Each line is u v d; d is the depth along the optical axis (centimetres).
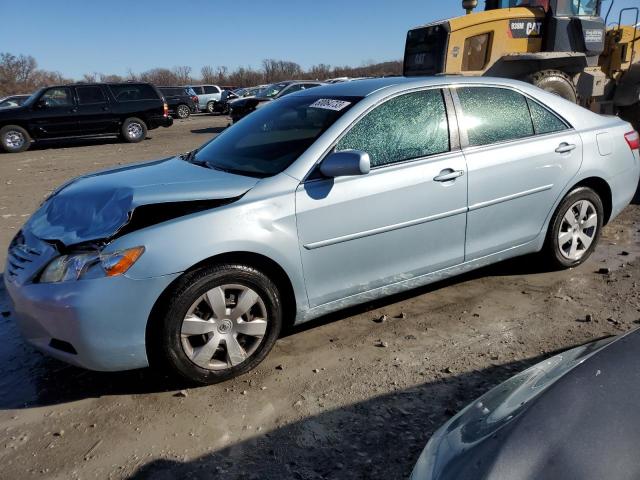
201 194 308
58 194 357
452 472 165
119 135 1717
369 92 372
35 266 299
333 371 328
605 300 412
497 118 411
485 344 354
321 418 285
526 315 392
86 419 291
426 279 387
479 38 904
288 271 324
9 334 391
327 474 246
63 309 282
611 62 980
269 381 320
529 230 429
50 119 1588
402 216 358
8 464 259
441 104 387
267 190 320
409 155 367
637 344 196
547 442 159
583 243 467
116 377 329
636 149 489
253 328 321
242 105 1844
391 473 246
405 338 365
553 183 429
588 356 199
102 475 251
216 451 263
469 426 186
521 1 968
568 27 912
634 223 612
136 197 302
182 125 2462
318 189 331
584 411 167
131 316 286
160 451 265
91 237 291
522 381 207
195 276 298
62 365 347
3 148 1547
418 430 274
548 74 872
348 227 339
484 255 409
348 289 352
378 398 300
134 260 284
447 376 319
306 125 366
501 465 157
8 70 7031
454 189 377
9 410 302
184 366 303
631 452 149
